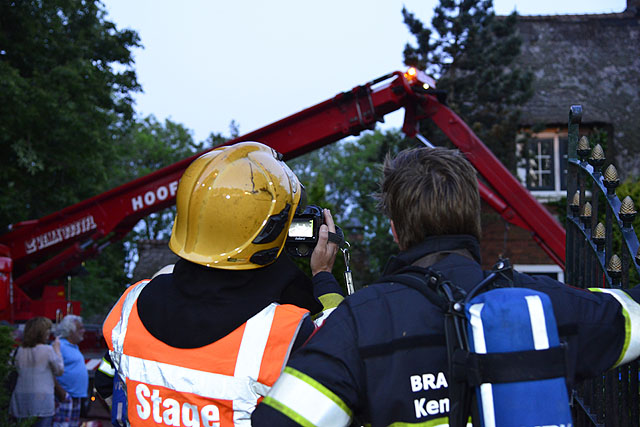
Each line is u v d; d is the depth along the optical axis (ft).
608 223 6.08
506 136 44.55
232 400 4.51
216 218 4.98
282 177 5.33
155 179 28.91
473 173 4.56
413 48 49.55
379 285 4.25
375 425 3.85
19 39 44.73
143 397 4.80
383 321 3.96
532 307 3.67
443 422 3.84
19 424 17.04
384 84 24.07
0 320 28.17
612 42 50.98
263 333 4.62
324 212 6.15
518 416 3.49
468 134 24.17
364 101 24.25
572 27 52.29
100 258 81.35
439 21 48.62
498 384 3.54
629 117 44.55
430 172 4.47
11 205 42.93
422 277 4.20
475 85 47.50
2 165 42.98
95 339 31.81
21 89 40.50
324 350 3.89
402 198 4.50
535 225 23.90
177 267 5.12
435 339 3.92
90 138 45.37
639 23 52.29
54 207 49.21
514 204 23.94
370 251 57.88
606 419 5.92
